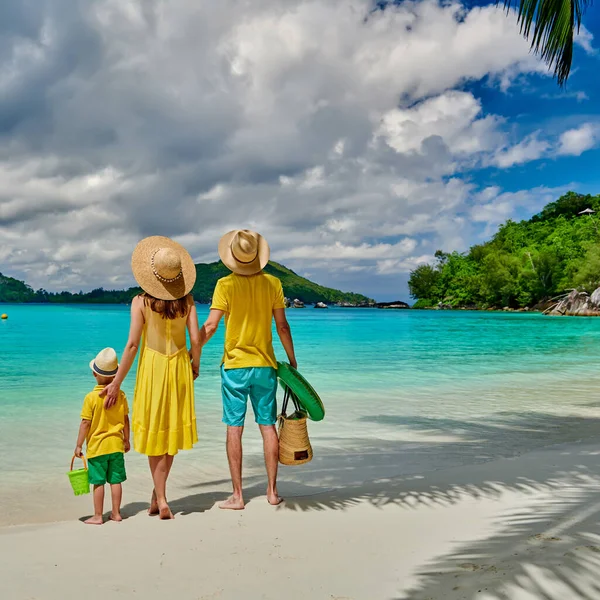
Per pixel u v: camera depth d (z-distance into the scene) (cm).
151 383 408
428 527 367
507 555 301
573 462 550
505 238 13225
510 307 11600
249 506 432
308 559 316
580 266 9275
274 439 446
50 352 2016
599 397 1049
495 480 486
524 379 1324
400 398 1036
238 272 439
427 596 260
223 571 301
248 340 440
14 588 282
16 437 698
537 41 717
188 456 616
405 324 5481
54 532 374
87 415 404
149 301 412
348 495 456
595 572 274
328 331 4053
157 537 360
